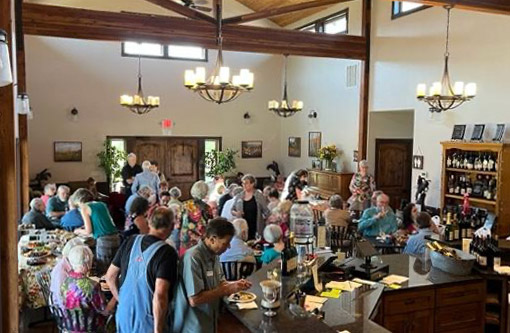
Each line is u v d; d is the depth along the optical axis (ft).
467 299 11.98
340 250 13.94
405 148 31.63
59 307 10.84
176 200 19.97
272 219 16.61
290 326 8.22
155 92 38.01
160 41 25.00
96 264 15.14
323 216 17.95
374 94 29.89
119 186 37.09
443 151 22.09
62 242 16.16
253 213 17.16
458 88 19.75
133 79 37.35
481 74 22.20
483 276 12.19
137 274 8.50
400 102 27.68
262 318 8.54
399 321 11.07
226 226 8.55
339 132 33.94
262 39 27.17
